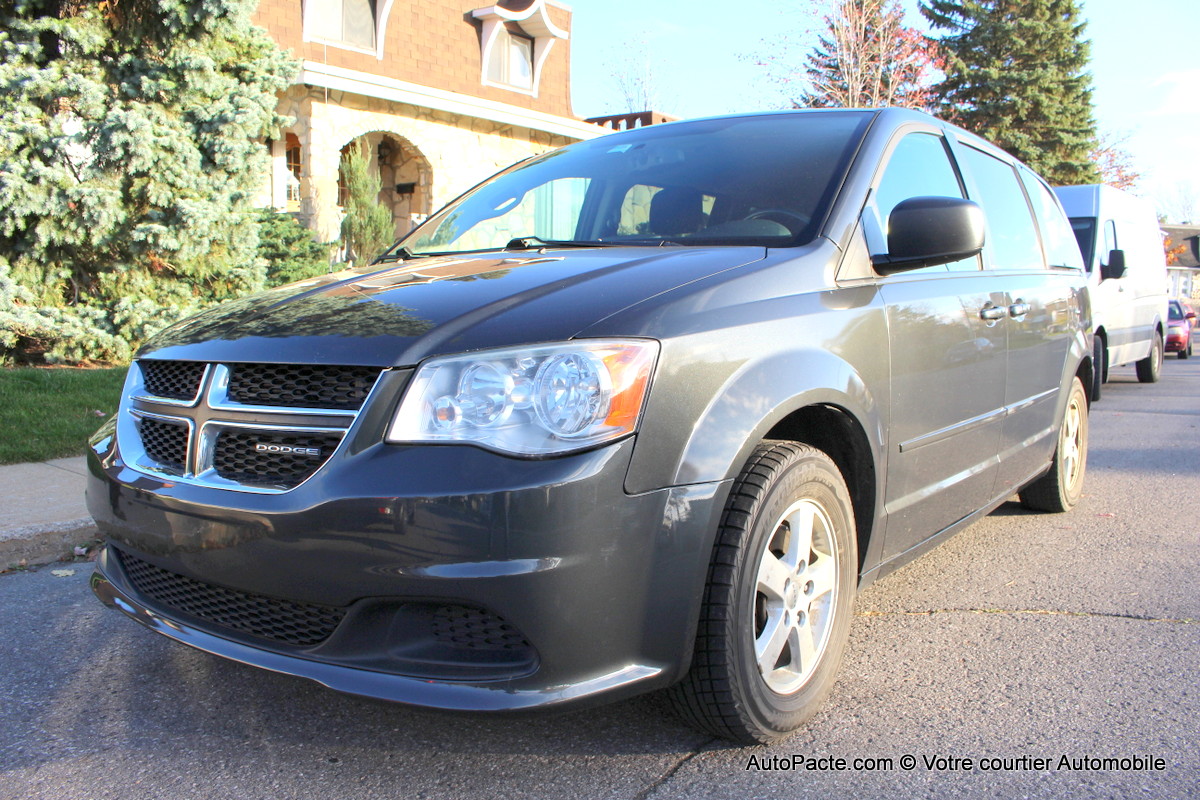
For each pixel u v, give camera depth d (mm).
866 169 3072
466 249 3486
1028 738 2553
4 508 4449
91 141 8586
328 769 2398
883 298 2848
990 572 4051
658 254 2713
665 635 2162
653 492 2092
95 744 2531
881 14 20703
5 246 8711
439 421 2059
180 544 2297
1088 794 2277
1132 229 11336
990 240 3885
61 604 3613
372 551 2027
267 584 2164
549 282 2447
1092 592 3771
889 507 2900
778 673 2527
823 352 2516
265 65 9547
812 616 2611
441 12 17719
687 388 2168
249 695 2832
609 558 2041
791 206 2957
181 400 2434
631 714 2682
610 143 3814
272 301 2717
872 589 3846
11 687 2885
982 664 3059
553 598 1992
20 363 8680
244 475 2252
